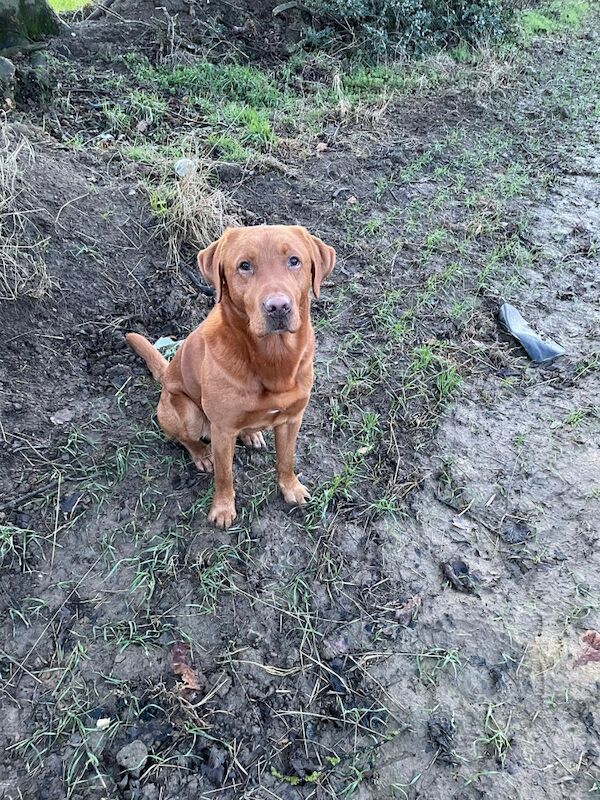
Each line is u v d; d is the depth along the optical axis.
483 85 2.72
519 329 1.50
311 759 0.81
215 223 1.62
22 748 0.79
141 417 1.22
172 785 0.78
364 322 1.51
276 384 0.90
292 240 0.87
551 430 1.27
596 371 1.41
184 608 0.94
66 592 0.95
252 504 1.08
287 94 2.40
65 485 1.07
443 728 0.84
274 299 0.80
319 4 2.75
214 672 0.88
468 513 1.12
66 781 0.77
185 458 1.16
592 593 0.99
